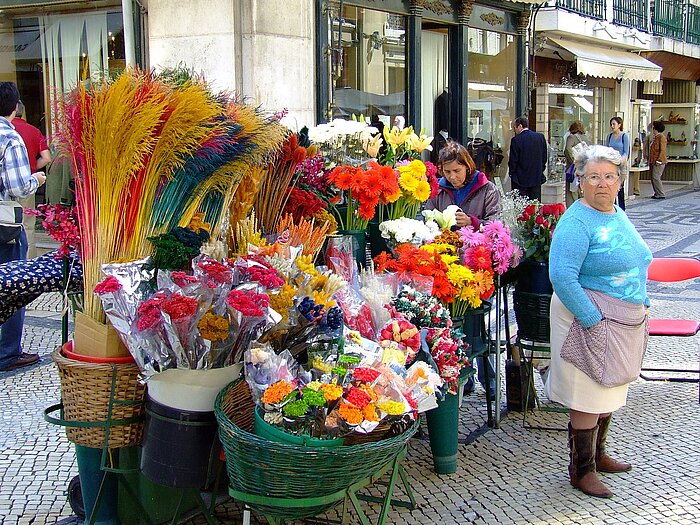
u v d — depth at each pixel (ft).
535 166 36.78
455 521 12.30
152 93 9.94
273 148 11.62
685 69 74.13
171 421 9.84
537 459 14.67
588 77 56.65
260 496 9.05
